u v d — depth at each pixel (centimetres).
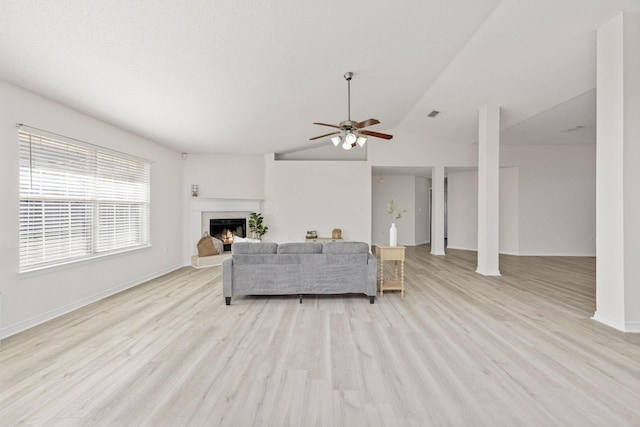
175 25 238
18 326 278
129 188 456
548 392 182
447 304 357
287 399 177
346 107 499
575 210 743
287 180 715
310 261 364
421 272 540
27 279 289
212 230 659
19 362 220
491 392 183
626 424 155
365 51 328
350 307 347
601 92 285
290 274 363
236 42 274
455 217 877
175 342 254
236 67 319
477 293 404
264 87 379
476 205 832
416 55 352
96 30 227
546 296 389
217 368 211
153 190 517
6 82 273
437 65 386
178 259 603
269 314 323
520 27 293
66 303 333
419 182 970
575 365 213
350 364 216
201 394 181
